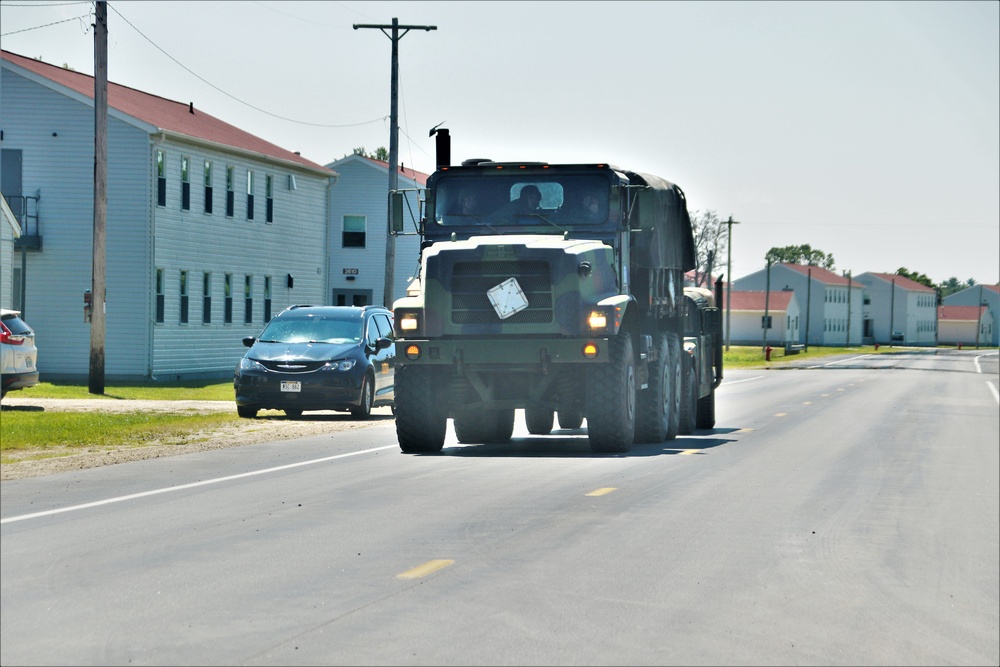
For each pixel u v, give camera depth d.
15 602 14.18
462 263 28.47
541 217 30.30
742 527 20.33
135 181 74.00
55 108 74.06
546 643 12.57
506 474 26.16
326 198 98.81
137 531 18.84
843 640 13.27
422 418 30.09
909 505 24.23
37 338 74.50
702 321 39.28
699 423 41.56
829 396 70.00
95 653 12.03
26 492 23.19
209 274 81.94
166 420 39.75
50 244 74.31
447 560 16.77
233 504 21.67
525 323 28.27
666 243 34.53
